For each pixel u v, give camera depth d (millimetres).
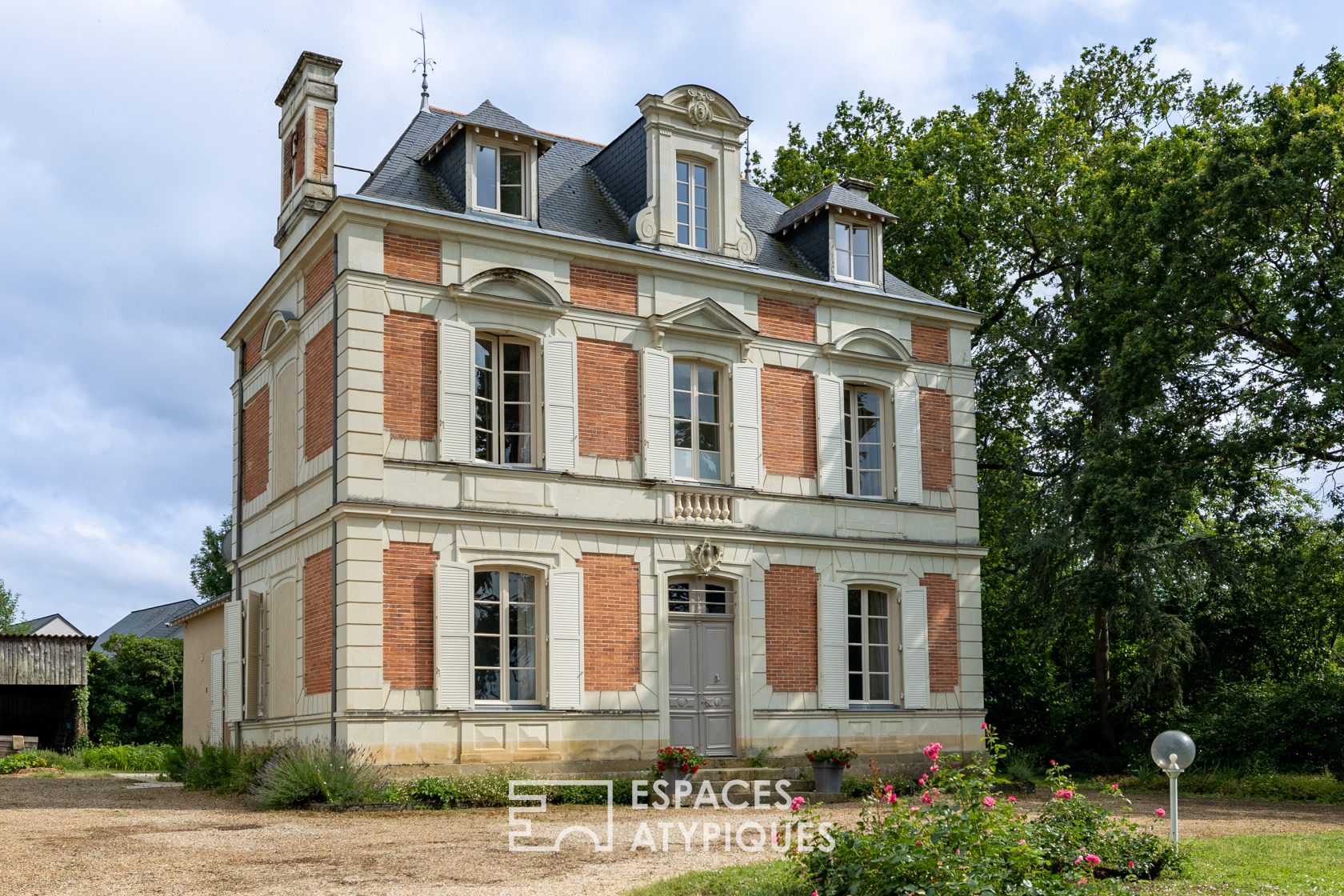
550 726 18641
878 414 22969
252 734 21266
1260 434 22969
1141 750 26656
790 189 33875
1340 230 22984
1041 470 30359
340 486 17891
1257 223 22656
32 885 10164
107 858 11617
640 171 21578
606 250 20094
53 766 28766
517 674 18797
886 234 31562
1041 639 28406
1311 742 23453
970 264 31547
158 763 28047
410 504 18047
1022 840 9359
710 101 21844
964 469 23531
